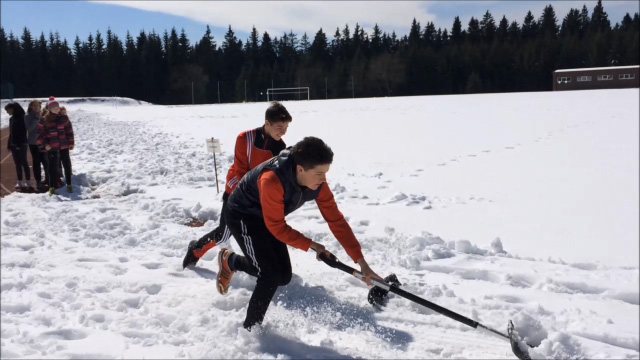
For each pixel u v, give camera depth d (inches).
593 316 154.6
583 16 4367.6
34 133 379.9
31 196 328.5
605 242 223.6
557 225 249.6
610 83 2785.4
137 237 235.6
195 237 235.9
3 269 197.2
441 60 3614.7
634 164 398.0
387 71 3629.4
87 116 1368.1
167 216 274.7
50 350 137.0
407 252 208.4
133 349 138.6
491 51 3540.8
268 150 172.6
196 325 151.2
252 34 4249.5
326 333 149.3
